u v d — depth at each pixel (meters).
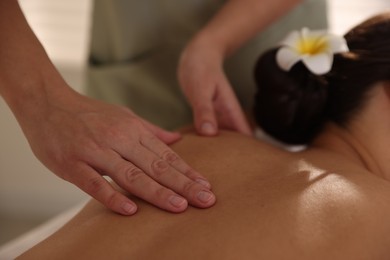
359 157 0.86
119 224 0.71
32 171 1.98
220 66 1.03
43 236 1.16
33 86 0.82
